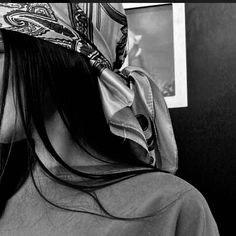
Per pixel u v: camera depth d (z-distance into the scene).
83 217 0.52
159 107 0.73
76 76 0.56
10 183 0.59
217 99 0.96
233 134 0.94
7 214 0.57
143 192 0.53
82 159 0.59
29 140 0.54
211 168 0.96
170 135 0.73
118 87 0.57
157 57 1.02
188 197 0.54
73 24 0.58
